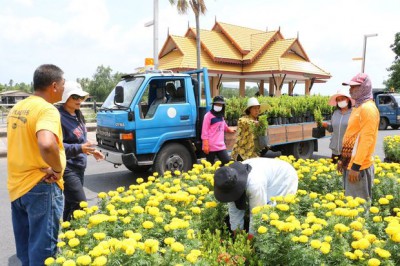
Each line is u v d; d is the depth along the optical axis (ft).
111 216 10.45
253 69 75.05
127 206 12.34
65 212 13.62
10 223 17.87
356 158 12.90
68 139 13.23
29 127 9.52
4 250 14.84
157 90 26.22
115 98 22.43
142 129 22.65
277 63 72.84
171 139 23.98
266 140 19.99
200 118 25.27
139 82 23.57
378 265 8.16
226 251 10.75
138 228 10.25
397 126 73.15
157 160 23.45
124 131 22.35
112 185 25.21
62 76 10.32
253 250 10.33
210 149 21.94
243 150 20.03
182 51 71.56
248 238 11.13
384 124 70.54
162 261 8.54
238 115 27.50
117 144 23.11
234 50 78.18
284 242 9.35
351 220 10.53
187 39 75.41
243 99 28.53
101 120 25.12
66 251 9.01
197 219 11.98
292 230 9.44
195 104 25.03
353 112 13.39
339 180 16.55
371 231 10.67
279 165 12.74
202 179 15.97
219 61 73.51
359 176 13.14
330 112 33.81
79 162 13.44
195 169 17.20
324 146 44.60
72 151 12.60
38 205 9.84
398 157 27.14
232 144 25.99
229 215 12.39
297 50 78.95
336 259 8.80
